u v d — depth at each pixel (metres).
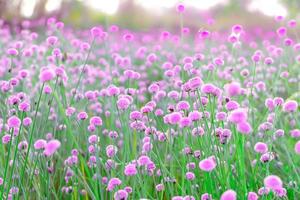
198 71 1.59
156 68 2.88
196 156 1.26
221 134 1.20
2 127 1.34
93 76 2.19
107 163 1.24
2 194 1.15
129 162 1.24
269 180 0.96
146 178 1.23
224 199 0.94
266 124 1.34
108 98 1.71
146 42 4.55
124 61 1.87
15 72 2.23
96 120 1.30
